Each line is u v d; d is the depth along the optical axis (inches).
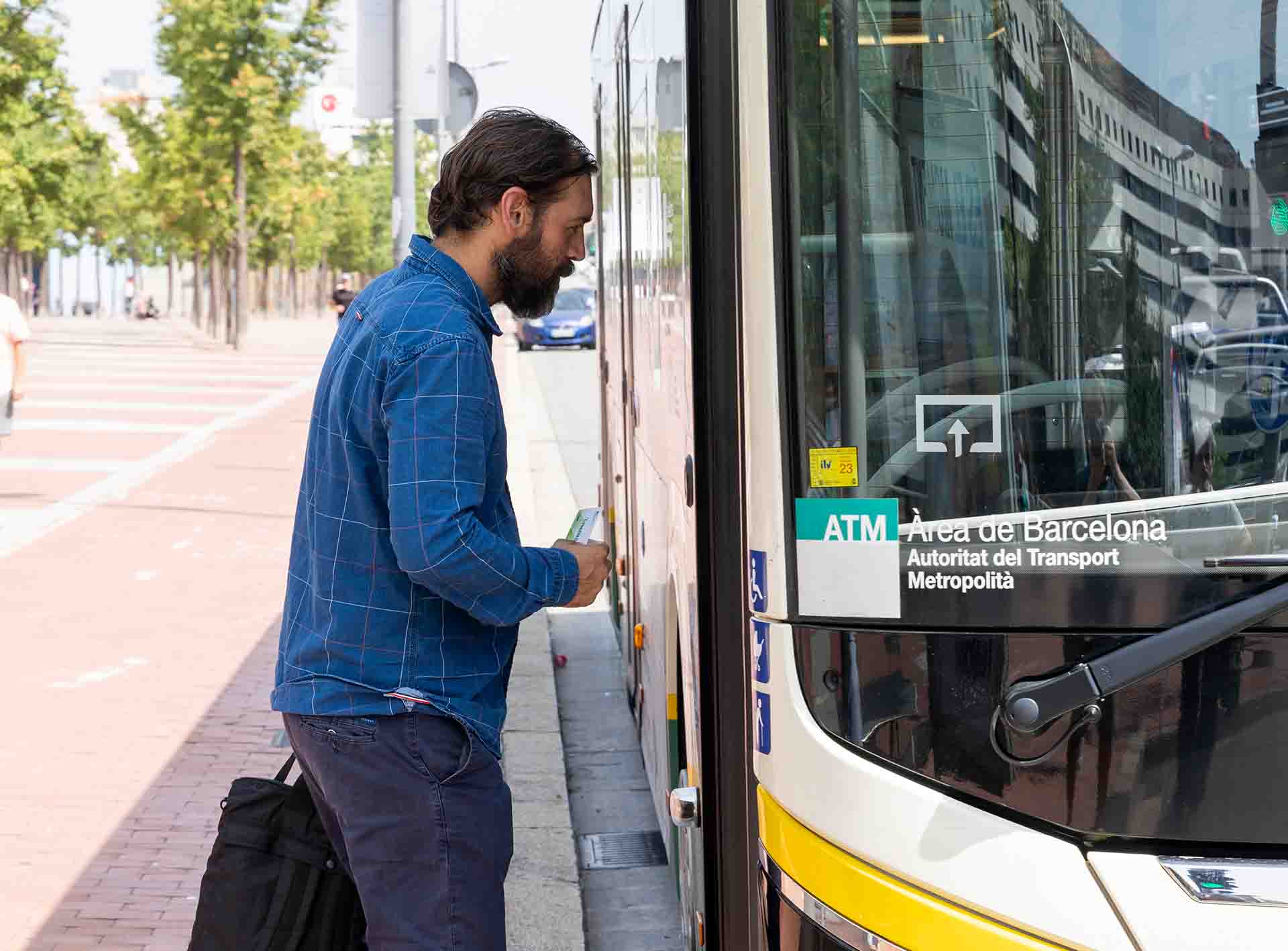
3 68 1369.3
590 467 650.2
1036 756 86.9
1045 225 91.0
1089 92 90.5
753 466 93.7
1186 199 89.9
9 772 240.7
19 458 638.5
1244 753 85.0
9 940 179.2
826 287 92.5
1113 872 85.2
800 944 91.7
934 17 91.6
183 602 371.9
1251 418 89.4
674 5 124.0
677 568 135.6
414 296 101.6
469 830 102.6
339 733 101.0
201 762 247.9
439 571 95.7
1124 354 90.4
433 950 101.5
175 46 1536.7
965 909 87.0
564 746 266.8
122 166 2469.2
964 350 91.6
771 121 92.7
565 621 369.4
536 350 1503.4
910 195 92.0
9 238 2166.6
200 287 2405.3
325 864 110.7
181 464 636.7
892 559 90.4
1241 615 83.7
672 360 135.7
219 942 110.0
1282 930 83.7
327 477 102.3
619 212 217.3
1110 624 88.5
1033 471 90.4
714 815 102.9
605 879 205.5
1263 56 89.1
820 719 90.8
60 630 339.6
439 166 108.8
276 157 1596.9
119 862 204.4
